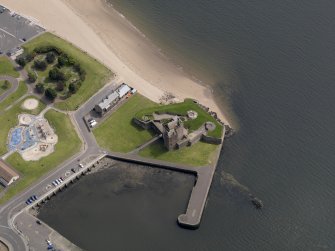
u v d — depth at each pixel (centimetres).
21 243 19150
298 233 19775
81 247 19262
